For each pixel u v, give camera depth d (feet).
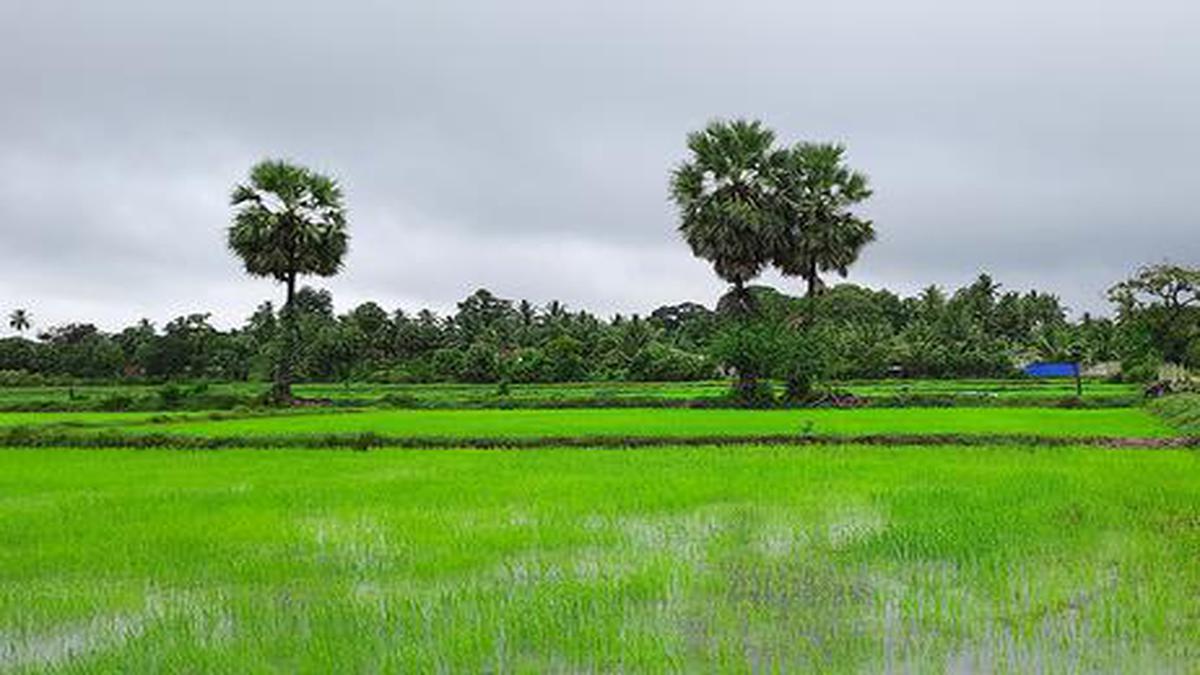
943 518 55.57
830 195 180.14
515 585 42.86
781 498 65.51
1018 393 199.11
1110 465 79.30
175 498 70.38
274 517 61.11
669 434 110.32
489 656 32.78
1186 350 204.85
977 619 36.27
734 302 181.78
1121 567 43.37
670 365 273.75
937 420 128.26
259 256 192.44
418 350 352.69
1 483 81.82
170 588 43.86
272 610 39.58
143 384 319.47
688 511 61.26
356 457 99.81
